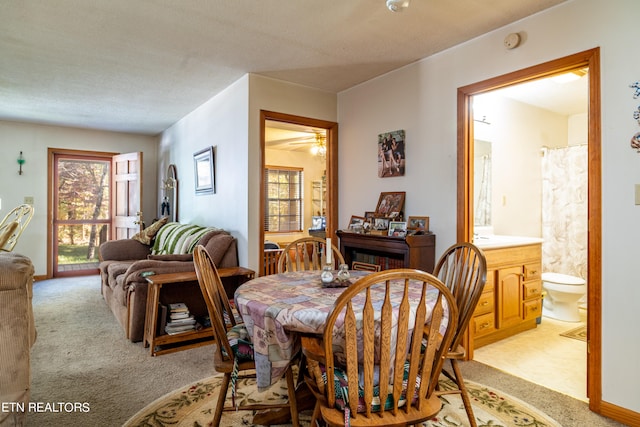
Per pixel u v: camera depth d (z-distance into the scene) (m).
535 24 2.32
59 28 2.53
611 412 1.96
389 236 2.92
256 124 3.41
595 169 2.04
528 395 2.21
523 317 3.30
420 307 1.26
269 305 1.58
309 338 1.45
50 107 4.52
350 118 3.78
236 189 3.59
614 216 1.97
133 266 3.03
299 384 1.98
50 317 3.66
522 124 4.03
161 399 2.10
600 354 2.01
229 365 1.67
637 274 1.89
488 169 3.67
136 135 6.28
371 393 1.23
